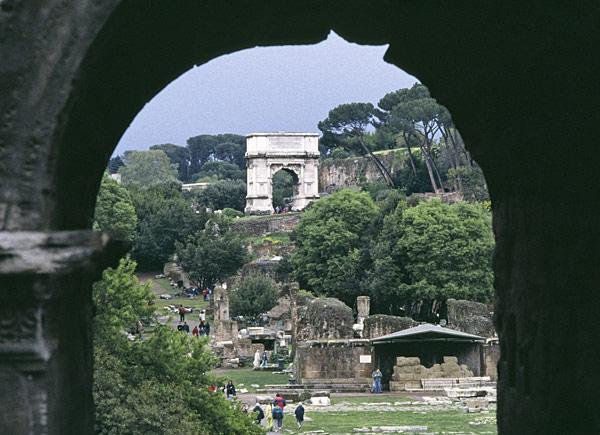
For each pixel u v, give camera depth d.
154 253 195.75
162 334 42.44
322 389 94.94
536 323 17.86
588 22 13.76
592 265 15.59
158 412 39.72
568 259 16.41
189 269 179.25
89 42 12.09
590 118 15.23
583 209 15.86
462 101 19.34
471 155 20.56
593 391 15.59
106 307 42.41
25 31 12.00
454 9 16.25
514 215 19.06
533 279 18.05
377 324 103.06
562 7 13.93
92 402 16.61
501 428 19.95
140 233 196.25
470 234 132.50
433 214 133.75
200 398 42.94
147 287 43.88
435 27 17.30
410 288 132.75
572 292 16.33
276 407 72.69
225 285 170.88
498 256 20.03
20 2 11.98
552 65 15.54
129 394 39.97
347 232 152.00
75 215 15.09
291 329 127.06
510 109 17.69
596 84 14.77
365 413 81.06
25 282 11.97
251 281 148.25
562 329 16.67
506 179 19.19
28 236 11.89
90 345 16.58
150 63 15.96
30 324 12.09
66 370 13.40
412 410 82.75
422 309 138.62
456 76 18.58
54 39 12.05
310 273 154.38
